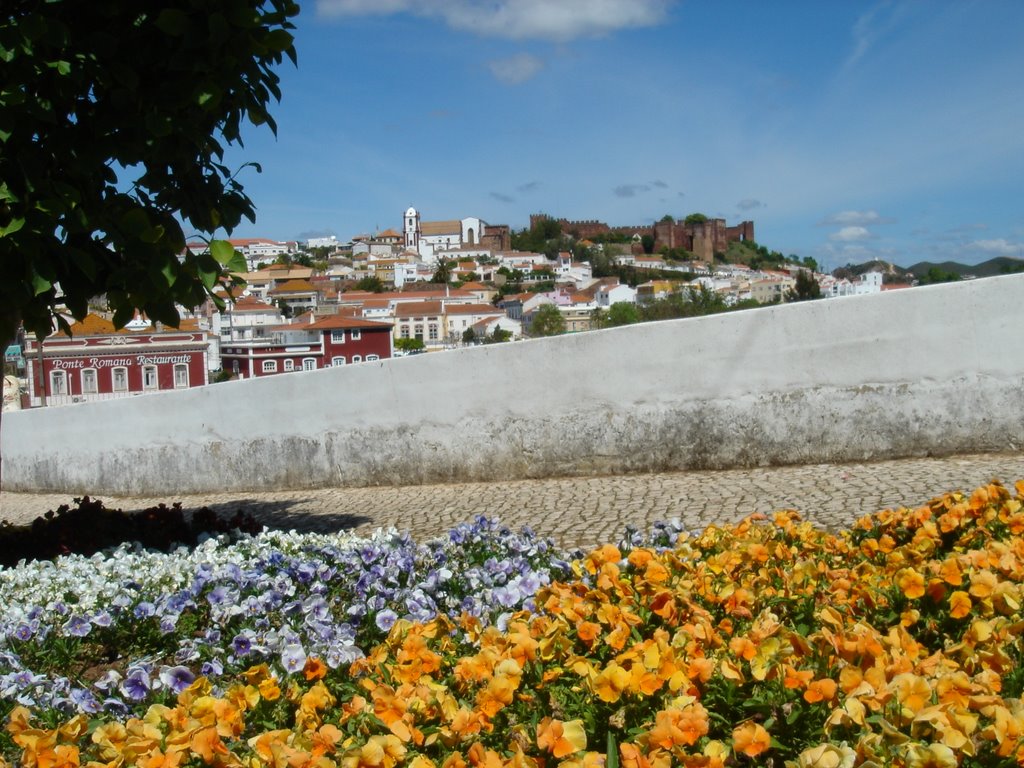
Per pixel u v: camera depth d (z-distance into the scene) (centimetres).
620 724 261
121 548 604
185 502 1138
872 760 223
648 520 684
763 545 417
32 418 1473
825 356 820
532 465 941
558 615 323
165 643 436
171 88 529
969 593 333
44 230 500
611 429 902
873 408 808
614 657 304
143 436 1283
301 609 404
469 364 970
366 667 324
